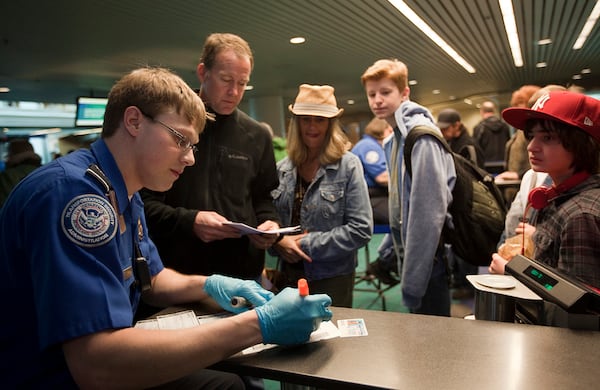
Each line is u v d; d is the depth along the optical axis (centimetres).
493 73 1051
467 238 179
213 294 110
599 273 101
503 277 104
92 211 82
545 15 554
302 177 198
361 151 308
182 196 156
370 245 530
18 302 85
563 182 117
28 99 1012
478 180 196
